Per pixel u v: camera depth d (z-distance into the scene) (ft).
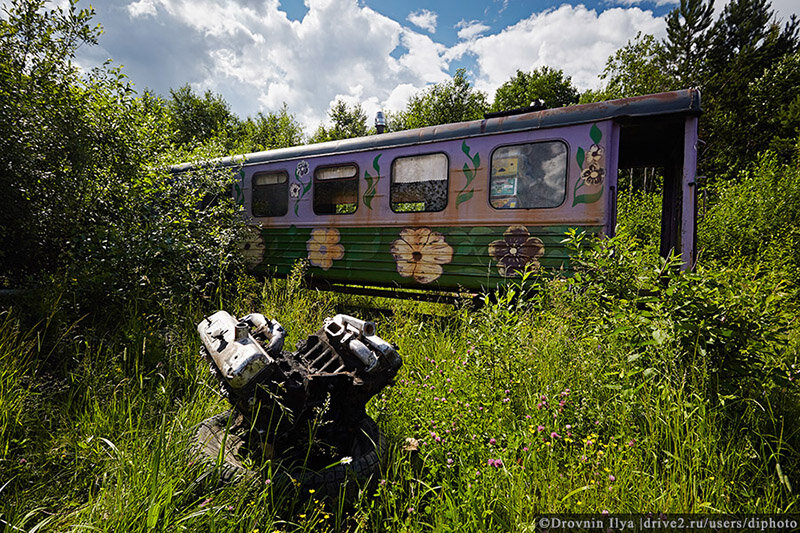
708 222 28.86
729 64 75.72
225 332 7.38
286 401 6.95
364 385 7.35
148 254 14.80
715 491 6.86
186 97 113.19
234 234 23.36
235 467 7.09
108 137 15.37
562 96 113.39
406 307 21.11
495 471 7.20
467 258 19.24
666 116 15.67
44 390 9.65
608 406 9.32
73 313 12.81
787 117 60.29
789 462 7.96
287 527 6.54
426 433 8.79
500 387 10.18
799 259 22.50
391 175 21.31
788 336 12.75
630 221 30.48
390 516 6.88
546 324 13.12
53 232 14.57
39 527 5.84
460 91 100.32
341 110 118.42
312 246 24.00
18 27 13.03
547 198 17.47
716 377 9.18
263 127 102.17
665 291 9.97
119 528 5.57
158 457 6.40
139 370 11.12
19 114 12.53
